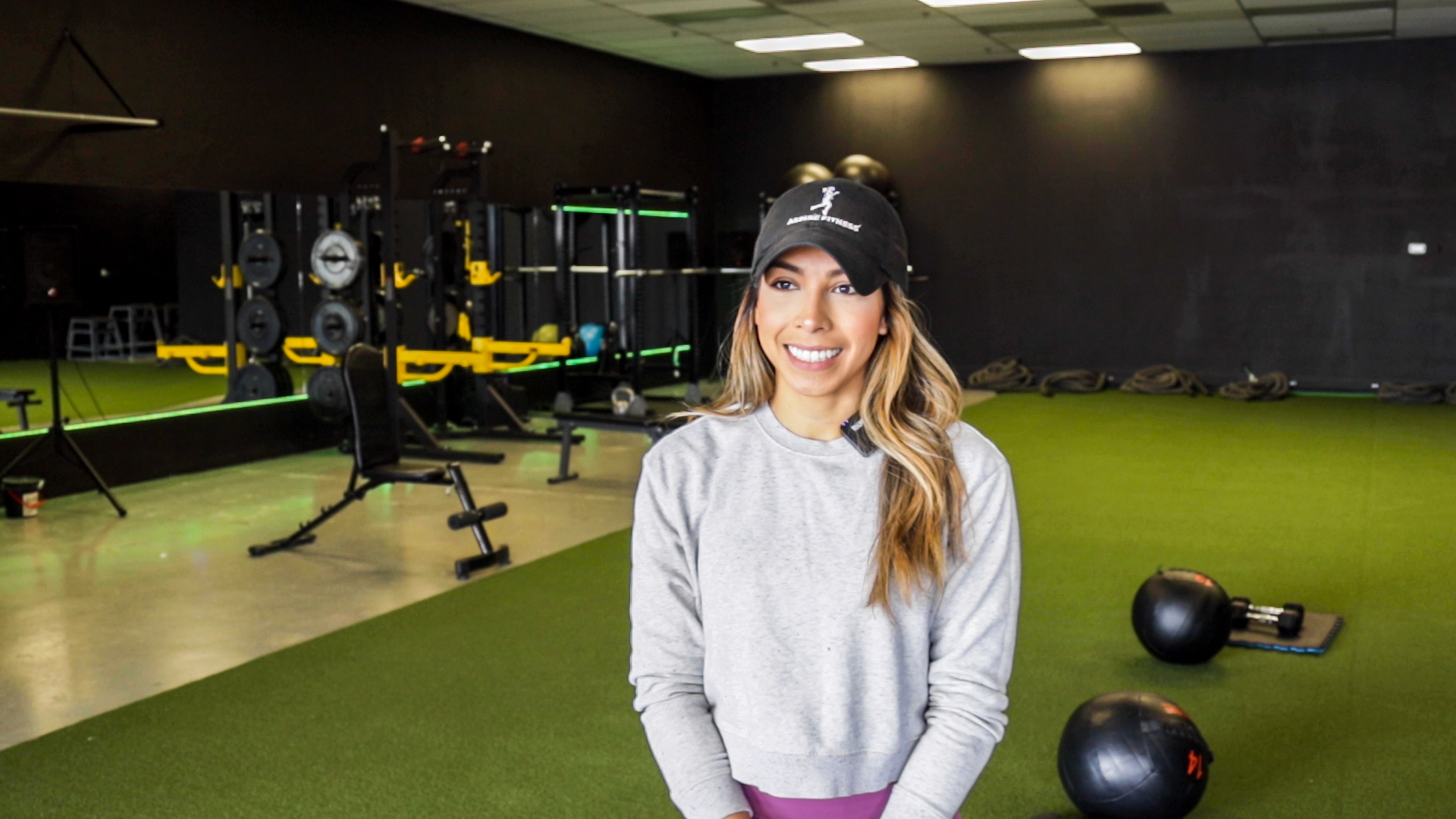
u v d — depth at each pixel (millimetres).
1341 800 2945
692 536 1260
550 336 9883
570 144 10453
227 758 3211
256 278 7742
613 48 10602
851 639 1204
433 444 7738
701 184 12602
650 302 11969
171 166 6969
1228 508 6246
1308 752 3232
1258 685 3725
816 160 12445
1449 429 8875
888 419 1209
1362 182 10594
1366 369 10789
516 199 9789
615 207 11125
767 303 1212
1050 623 4352
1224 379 11227
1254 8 8938
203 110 7133
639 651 1280
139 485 6934
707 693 1272
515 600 4684
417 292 9570
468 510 5117
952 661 1225
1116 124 11312
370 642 4168
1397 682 3734
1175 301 11328
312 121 7879
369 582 4938
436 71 8875
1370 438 8484
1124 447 8180
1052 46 10594
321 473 7328
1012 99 11633
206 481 7078
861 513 1202
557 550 5473
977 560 1221
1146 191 11297
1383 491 6668
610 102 10984
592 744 3303
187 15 6996
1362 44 10438
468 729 3410
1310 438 8531
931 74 11891
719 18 9172
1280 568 5094
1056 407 10266
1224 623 3842
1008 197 11773
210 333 8023
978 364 12070
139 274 7938
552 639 4203
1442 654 3986
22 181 6207
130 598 4684
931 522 1186
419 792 3006
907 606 1207
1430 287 10492
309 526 5434
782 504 1225
